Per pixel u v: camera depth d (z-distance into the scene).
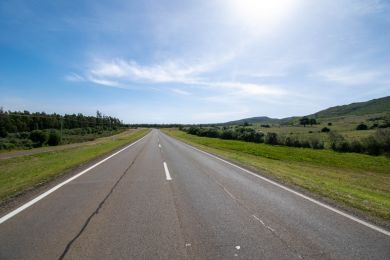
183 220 5.79
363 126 95.25
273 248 4.44
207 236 4.91
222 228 5.33
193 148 28.98
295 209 6.71
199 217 6.00
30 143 38.94
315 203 7.30
